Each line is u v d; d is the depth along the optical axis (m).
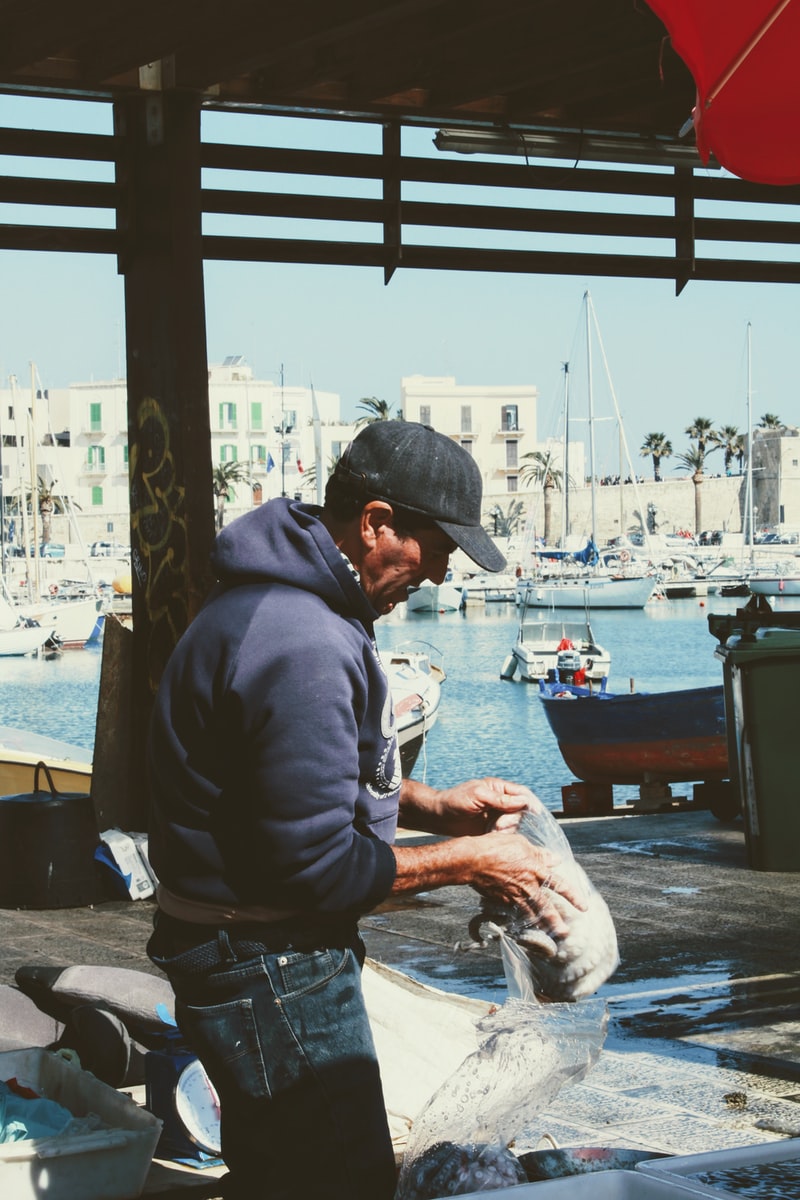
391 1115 3.52
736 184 9.75
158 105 7.60
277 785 2.20
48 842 6.99
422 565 2.43
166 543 7.69
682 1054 4.45
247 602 2.30
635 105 8.62
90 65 7.21
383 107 8.14
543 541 106.38
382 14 6.01
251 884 2.29
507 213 9.05
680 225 9.59
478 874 2.48
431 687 22.88
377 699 2.39
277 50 6.57
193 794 2.29
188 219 7.45
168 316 7.63
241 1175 2.41
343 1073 2.31
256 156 8.41
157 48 6.80
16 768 11.20
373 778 2.42
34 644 61.53
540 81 7.70
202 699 2.28
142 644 7.82
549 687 22.62
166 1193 3.14
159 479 7.69
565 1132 3.72
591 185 9.35
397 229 8.72
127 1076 3.80
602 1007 2.74
